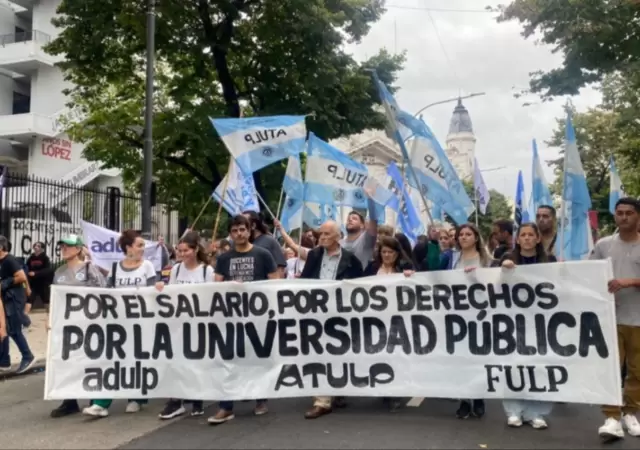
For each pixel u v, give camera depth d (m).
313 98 18.12
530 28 15.47
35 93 35.75
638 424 5.82
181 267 7.05
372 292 6.54
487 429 6.00
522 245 6.30
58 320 6.77
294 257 10.61
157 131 18.23
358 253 8.18
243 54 18.83
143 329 6.75
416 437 5.70
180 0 17.27
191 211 22.27
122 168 20.52
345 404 7.11
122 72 19.22
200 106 18.42
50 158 35.12
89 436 5.96
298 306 6.63
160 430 6.12
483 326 6.26
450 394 6.25
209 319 6.70
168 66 20.70
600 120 34.09
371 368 6.47
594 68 15.31
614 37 14.64
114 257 10.23
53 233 17.67
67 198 18.73
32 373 9.65
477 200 15.96
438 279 6.41
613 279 5.77
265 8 17.64
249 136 8.96
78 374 6.71
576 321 5.95
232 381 6.57
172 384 6.64
